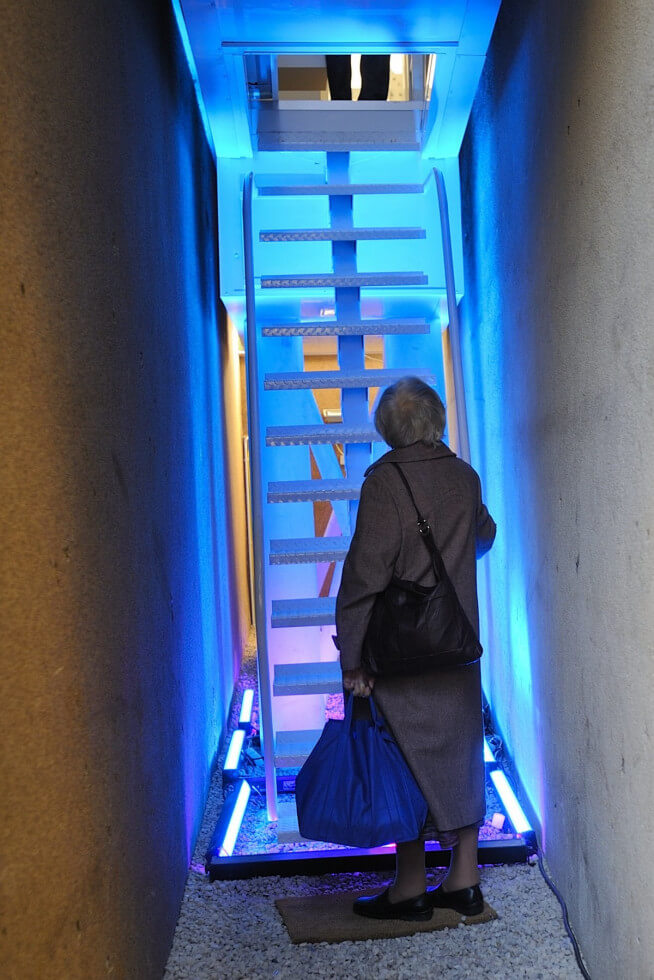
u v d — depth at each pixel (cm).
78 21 166
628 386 166
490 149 325
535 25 241
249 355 306
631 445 165
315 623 301
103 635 165
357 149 367
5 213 121
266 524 382
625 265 165
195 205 341
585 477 200
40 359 134
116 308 188
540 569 255
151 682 211
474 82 337
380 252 388
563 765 233
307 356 638
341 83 395
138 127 223
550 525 240
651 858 159
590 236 190
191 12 290
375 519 224
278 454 384
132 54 219
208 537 355
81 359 158
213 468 383
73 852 140
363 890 251
